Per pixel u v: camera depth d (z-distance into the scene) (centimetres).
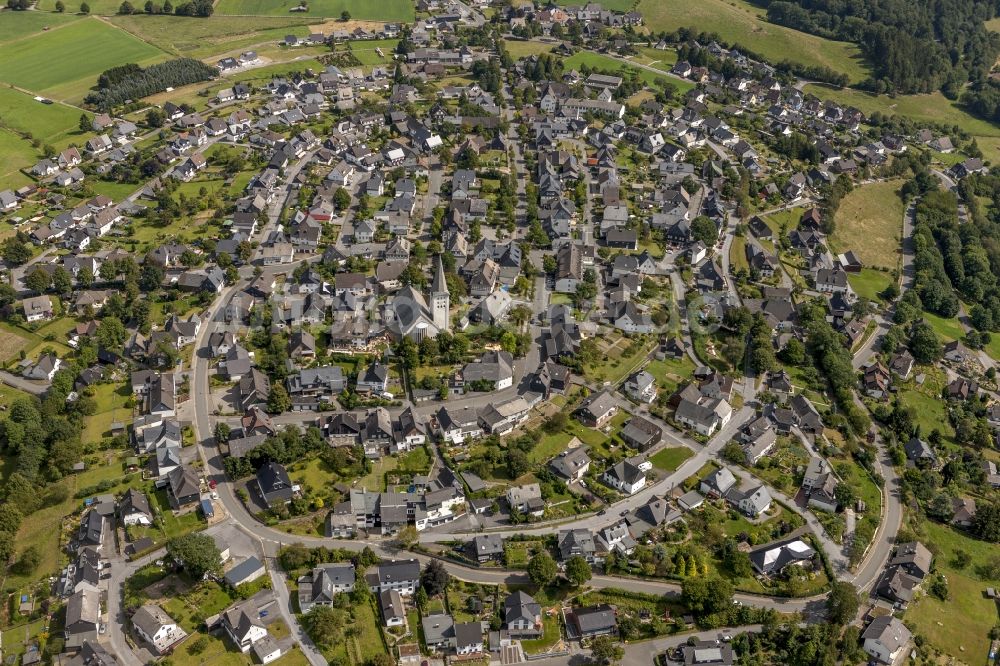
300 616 17762
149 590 18175
